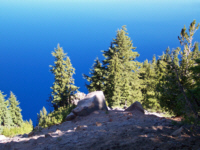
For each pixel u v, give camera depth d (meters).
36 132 10.38
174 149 5.09
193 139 5.74
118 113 12.83
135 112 13.19
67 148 6.27
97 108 14.12
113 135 7.04
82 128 9.15
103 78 38.12
